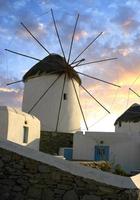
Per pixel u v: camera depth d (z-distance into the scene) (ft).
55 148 70.79
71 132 77.92
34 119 60.90
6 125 50.29
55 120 78.48
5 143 31.55
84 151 68.74
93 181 30.45
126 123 89.35
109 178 30.81
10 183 30.89
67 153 69.05
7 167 31.12
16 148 31.37
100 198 30.12
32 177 30.81
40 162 30.94
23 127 56.44
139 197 31.42
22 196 30.63
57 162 30.96
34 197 30.50
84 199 30.19
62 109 79.25
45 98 79.66
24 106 81.61
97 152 68.23
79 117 82.64
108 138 68.69
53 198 30.40
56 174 30.71
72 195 30.30
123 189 30.35
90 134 69.41
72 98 81.20
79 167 30.94
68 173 30.66
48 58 82.79
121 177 31.19
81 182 30.45
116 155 67.62
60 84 80.38
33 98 80.64
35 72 81.05
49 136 71.36
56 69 80.43
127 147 67.82
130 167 67.00
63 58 82.74
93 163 53.01
